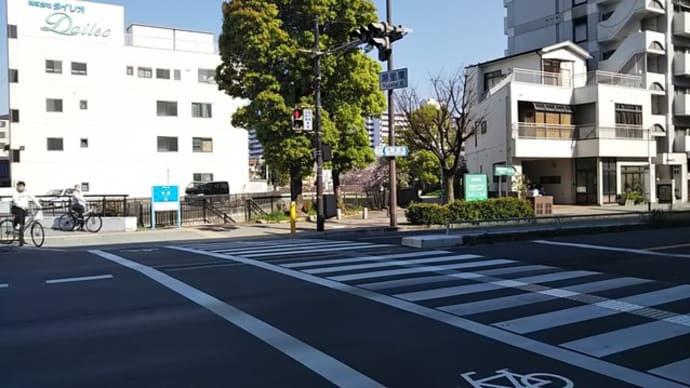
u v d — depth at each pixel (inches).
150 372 203.2
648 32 1632.6
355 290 353.1
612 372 203.2
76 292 349.4
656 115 1681.8
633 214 835.4
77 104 1875.0
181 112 2052.2
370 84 1082.1
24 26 1804.9
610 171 1526.8
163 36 2097.7
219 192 1729.8
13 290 357.1
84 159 1883.6
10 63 1790.1
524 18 2039.9
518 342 241.0
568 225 748.0
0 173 2222.0
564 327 265.1
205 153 2092.8
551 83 1546.5
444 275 406.0
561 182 1578.5
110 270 437.7
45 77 1831.9
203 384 191.0
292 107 1018.7
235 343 239.3
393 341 242.5
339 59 1034.1
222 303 316.2
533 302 317.4
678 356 221.3
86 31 1892.2
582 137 1499.8
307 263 470.3
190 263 474.9
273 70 1024.2
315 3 1006.4
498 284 370.3
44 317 285.3
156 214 999.0
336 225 935.7
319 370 205.2
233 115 1079.0
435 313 293.0
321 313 293.3
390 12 791.1
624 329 261.3
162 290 354.3
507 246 583.5
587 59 1764.3
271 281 385.4
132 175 1962.4
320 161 831.1
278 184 3095.5
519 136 1413.6
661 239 638.5
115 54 1937.7
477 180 1016.2
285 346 234.8
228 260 493.4
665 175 1713.8
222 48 1056.2
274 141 1013.8
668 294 337.4
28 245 676.7
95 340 244.7
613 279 387.2
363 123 1099.3
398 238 702.5
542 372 203.2
